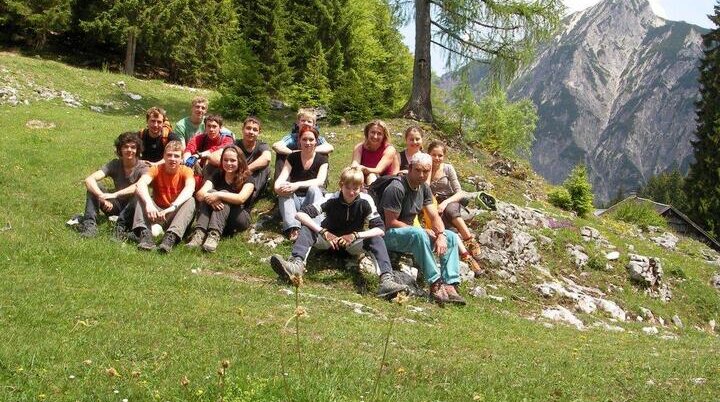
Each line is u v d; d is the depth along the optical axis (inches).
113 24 1390.3
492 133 1396.4
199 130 474.9
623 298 490.3
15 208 421.4
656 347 337.7
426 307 347.3
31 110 741.3
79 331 214.8
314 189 399.5
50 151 571.5
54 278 280.4
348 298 331.3
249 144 441.4
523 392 203.8
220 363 192.4
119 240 376.2
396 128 815.7
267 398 164.6
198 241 389.1
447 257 370.6
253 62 916.0
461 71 917.2
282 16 1136.8
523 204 666.8
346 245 351.9
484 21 877.8
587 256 519.2
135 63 1562.5
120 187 409.1
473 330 310.0
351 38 1273.4
